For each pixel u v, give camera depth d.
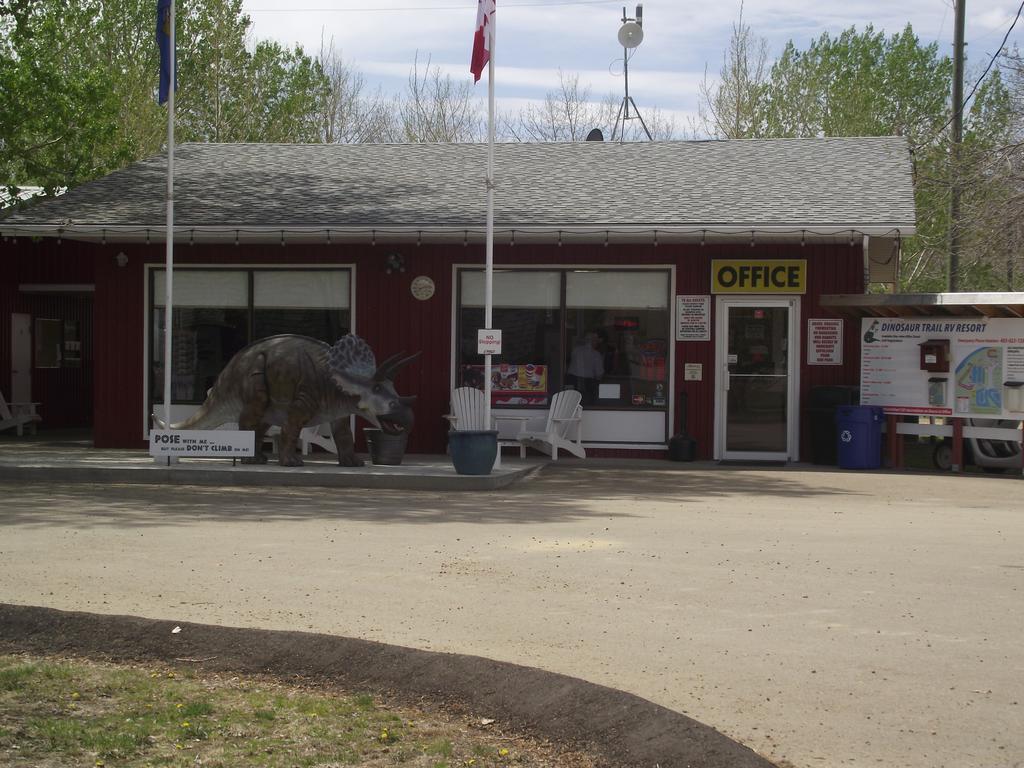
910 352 17.25
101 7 42.06
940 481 15.98
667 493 14.57
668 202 18.81
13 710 6.26
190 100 44.88
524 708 6.15
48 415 25.05
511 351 18.95
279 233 17.80
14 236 19.11
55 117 23.58
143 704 6.41
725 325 18.50
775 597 8.41
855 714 5.86
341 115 51.53
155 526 11.44
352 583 8.79
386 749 5.79
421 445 19.00
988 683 6.36
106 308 19.36
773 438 18.47
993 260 25.36
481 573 9.20
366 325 19.06
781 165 20.94
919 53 44.09
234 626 7.40
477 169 21.58
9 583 8.66
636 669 6.63
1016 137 25.23
